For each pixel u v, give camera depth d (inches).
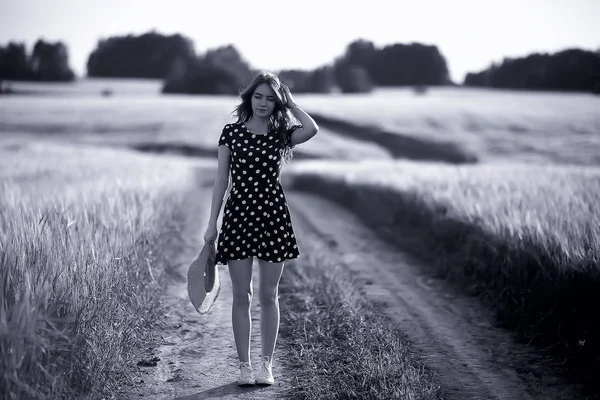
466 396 164.1
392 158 1717.5
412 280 305.7
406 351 194.4
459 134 1850.4
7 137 1892.2
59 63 5772.6
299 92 5002.5
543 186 386.3
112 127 2185.0
